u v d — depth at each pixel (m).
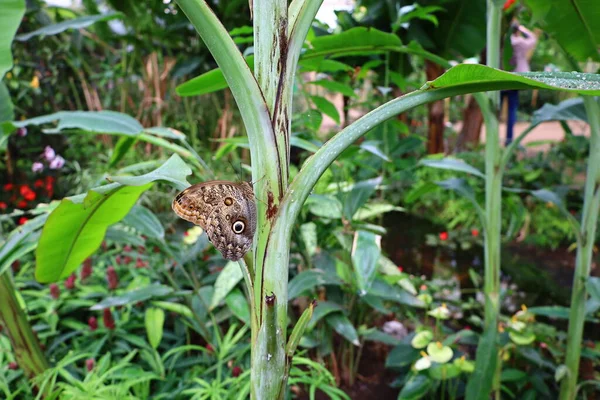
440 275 1.74
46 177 2.37
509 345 0.93
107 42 2.31
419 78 2.36
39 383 0.80
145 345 0.94
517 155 2.41
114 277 1.07
